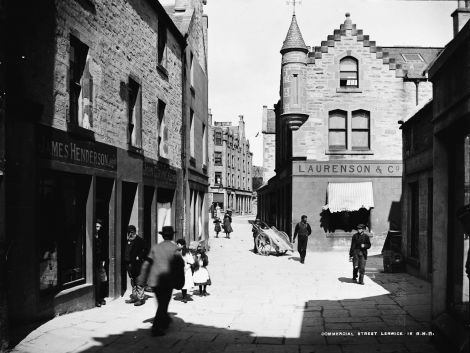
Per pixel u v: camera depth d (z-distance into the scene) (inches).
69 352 265.3
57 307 340.8
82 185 396.5
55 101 344.5
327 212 895.1
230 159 2992.1
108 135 441.7
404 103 900.0
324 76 904.9
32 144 309.7
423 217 551.2
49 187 343.6
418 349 274.8
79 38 382.9
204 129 1000.2
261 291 490.9
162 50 642.2
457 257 282.4
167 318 314.7
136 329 323.3
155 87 593.9
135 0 519.2
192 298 453.4
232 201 3031.5
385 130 898.1
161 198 648.4
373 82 901.8
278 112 1197.7
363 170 892.6
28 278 305.6
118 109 467.2
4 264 258.8
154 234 578.2
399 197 888.9
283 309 398.9
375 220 885.8
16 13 295.1
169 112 663.8
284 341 297.6
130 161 493.7
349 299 440.1
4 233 260.8
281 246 845.8
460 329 250.8
